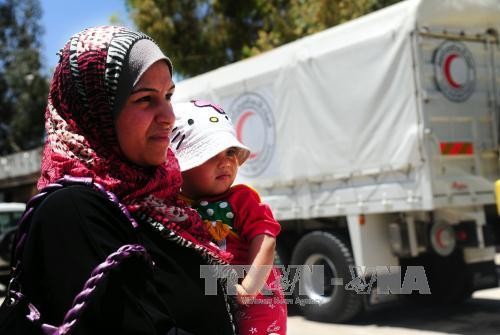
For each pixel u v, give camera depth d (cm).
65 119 154
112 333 135
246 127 779
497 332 597
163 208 154
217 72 825
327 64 676
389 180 623
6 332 143
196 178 210
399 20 613
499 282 704
